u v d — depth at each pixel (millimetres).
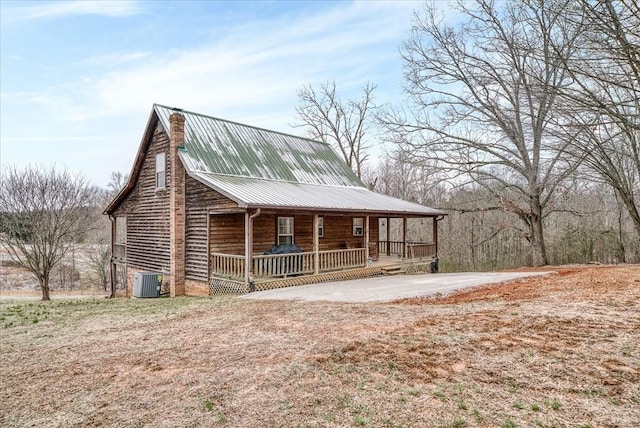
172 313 9273
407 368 4570
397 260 19359
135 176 18438
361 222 20484
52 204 21078
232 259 13398
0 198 20531
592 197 24453
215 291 14055
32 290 28266
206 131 16969
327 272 14992
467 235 29734
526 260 26750
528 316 6238
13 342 7223
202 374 4871
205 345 6102
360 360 4906
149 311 9914
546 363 4430
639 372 4066
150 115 16906
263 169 17188
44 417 4117
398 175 38250
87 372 5332
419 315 6969
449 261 30141
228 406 3977
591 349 4711
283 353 5391
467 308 7297
